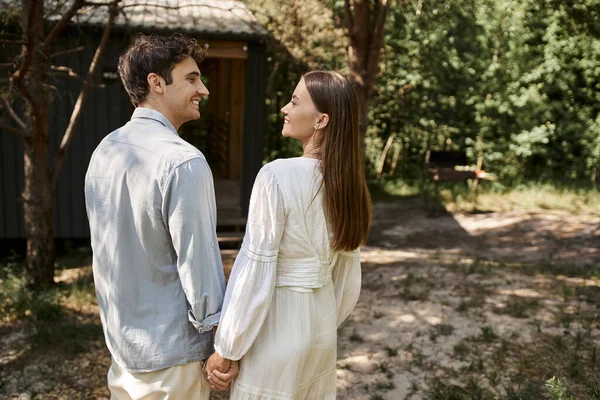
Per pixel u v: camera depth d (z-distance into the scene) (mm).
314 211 1896
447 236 9789
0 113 8133
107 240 1859
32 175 6250
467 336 4629
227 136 11219
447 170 11867
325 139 1908
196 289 1768
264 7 9703
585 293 5680
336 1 10328
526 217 10828
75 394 3984
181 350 1842
